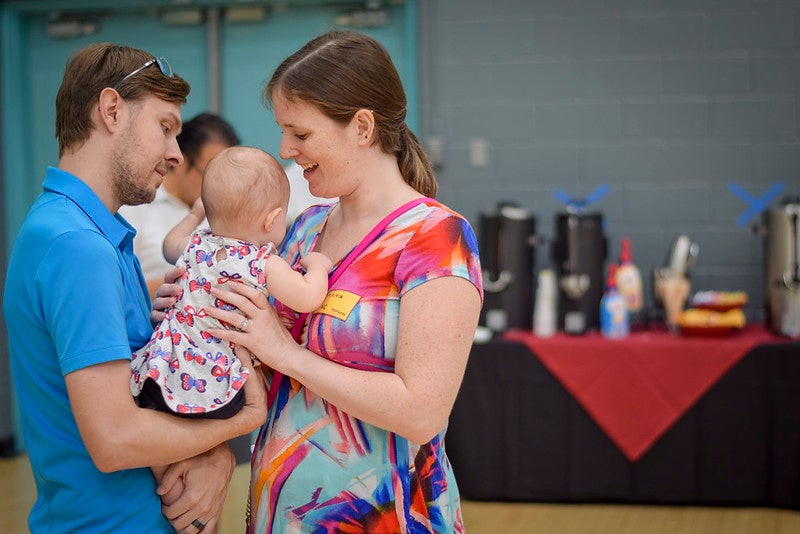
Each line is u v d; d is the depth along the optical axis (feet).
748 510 13.99
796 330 13.94
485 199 16.85
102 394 5.46
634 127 16.35
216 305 5.98
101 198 5.93
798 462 13.62
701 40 16.11
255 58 17.71
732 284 16.19
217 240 6.12
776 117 15.98
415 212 6.01
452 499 6.34
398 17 17.25
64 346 5.47
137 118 5.90
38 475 5.98
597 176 16.51
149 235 10.03
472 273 5.90
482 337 14.29
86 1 17.88
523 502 14.47
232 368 5.90
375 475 5.99
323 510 6.02
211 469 6.19
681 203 16.28
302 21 17.54
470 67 16.76
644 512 14.03
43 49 18.42
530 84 16.62
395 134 6.19
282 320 6.28
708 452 13.88
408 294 5.82
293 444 6.08
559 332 14.80
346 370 5.80
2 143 18.30
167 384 5.78
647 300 16.37
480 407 14.34
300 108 5.89
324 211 6.74
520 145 16.70
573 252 14.48
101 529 5.81
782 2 15.87
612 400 13.93
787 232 13.91
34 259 5.63
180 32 17.90
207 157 10.00
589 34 16.42
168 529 6.09
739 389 13.73
